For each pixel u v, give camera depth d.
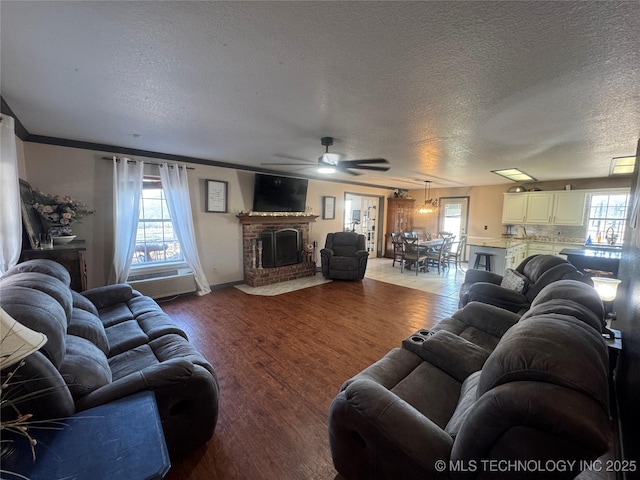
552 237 6.41
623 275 3.04
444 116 2.37
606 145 3.14
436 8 1.12
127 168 3.76
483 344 2.07
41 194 2.98
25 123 2.74
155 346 2.01
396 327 3.45
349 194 7.50
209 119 2.54
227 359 2.68
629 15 1.12
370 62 1.56
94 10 1.16
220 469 1.55
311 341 3.05
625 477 1.45
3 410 1.01
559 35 1.28
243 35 1.33
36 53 1.49
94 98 2.09
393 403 1.20
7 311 1.22
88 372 1.37
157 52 1.48
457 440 0.96
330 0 1.09
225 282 5.05
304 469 1.56
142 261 4.22
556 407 0.75
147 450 0.95
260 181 5.15
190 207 4.39
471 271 3.70
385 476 1.16
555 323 1.05
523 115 2.31
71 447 0.96
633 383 1.56
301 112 2.33
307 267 5.97
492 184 7.19
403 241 6.74
